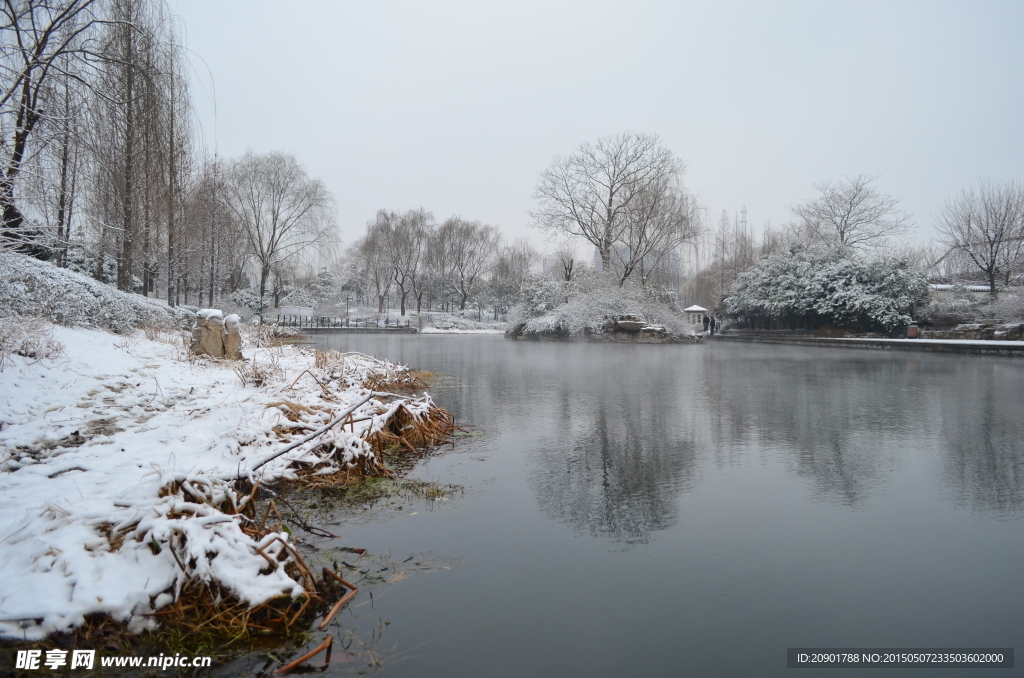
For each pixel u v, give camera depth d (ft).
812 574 11.54
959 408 31.76
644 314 121.19
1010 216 102.22
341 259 237.86
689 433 25.21
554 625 9.70
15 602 9.14
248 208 130.62
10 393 20.01
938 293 105.91
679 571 11.68
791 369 56.08
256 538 11.77
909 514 14.94
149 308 49.37
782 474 18.71
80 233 42.57
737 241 187.21
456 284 237.25
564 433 25.27
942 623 9.75
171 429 19.06
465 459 20.83
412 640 9.27
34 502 12.53
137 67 38.99
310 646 9.16
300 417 21.89
